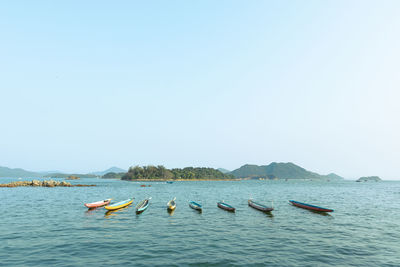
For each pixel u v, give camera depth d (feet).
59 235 86.89
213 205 176.96
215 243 78.23
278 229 99.19
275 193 312.71
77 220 114.93
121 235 87.61
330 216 130.82
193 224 107.96
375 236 89.25
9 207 155.84
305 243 79.20
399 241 82.89
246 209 155.53
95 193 286.25
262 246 75.36
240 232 93.50
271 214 135.95
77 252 68.54
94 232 91.66
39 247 72.95
